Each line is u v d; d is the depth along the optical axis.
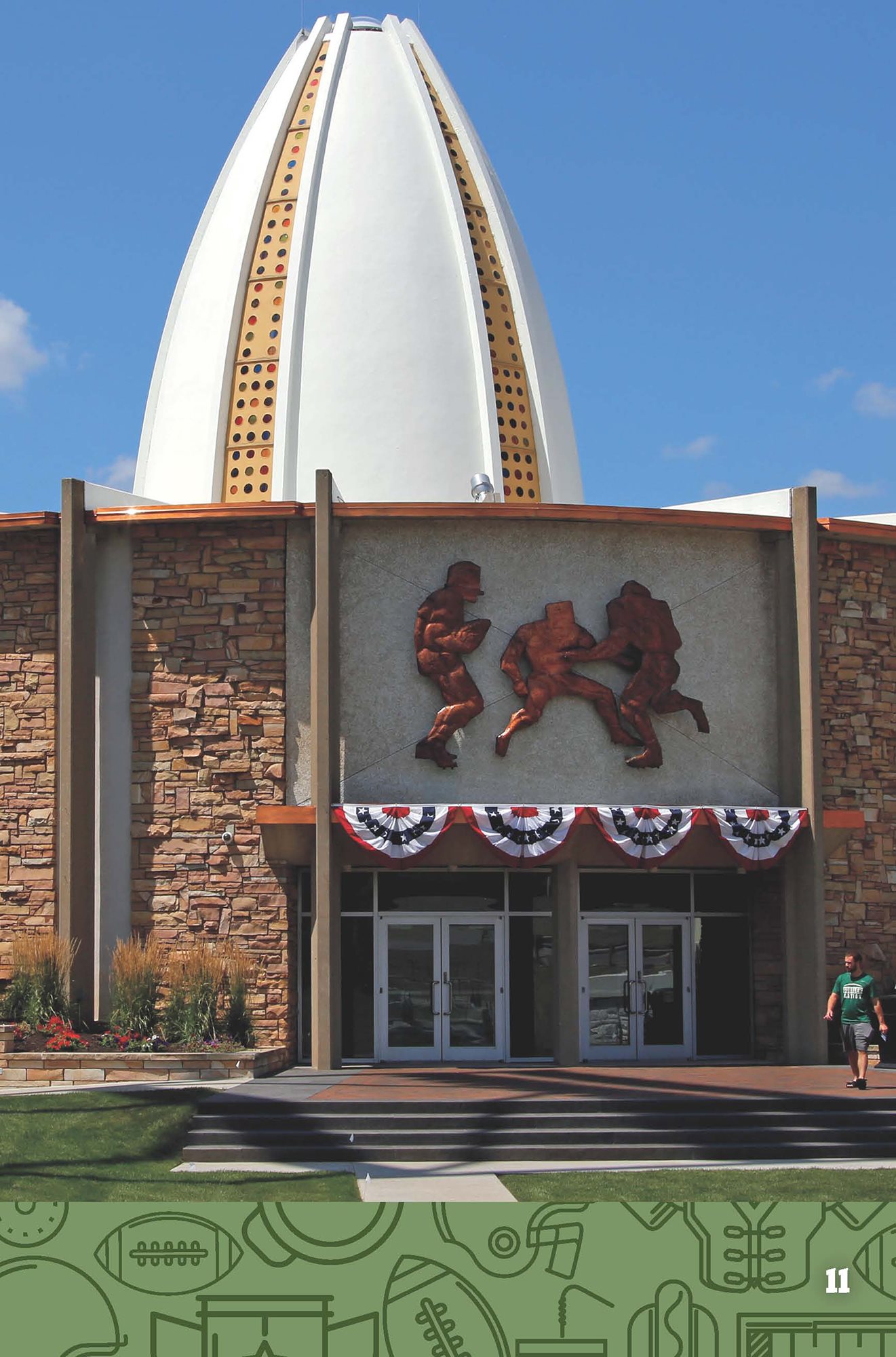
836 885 29.69
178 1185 18.22
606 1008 29.44
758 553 29.77
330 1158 20.08
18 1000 26.88
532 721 28.34
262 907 28.03
